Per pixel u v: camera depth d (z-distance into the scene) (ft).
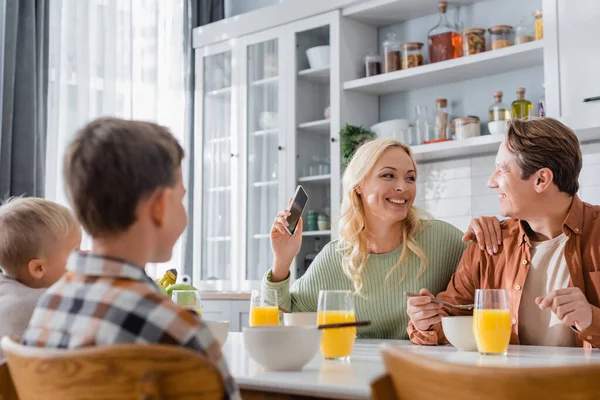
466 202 12.51
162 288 6.21
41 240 5.00
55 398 2.87
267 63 14.25
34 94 12.02
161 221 3.28
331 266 7.30
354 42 13.53
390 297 7.02
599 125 10.28
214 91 14.99
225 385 3.02
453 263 7.11
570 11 10.71
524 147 5.94
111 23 13.75
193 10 15.43
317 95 13.56
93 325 2.99
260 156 14.20
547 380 2.31
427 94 13.32
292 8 13.84
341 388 3.40
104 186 3.13
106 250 3.26
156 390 2.65
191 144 15.14
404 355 2.64
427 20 13.34
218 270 14.57
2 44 11.92
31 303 4.90
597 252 5.80
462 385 2.43
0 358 4.62
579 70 10.56
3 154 11.64
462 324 5.08
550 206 5.95
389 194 7.03
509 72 12.39
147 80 14.38
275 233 7.07
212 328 5.36
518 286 6.06
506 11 12.44
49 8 12.58
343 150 13.02
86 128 3.25
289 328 4.11
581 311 4.87
